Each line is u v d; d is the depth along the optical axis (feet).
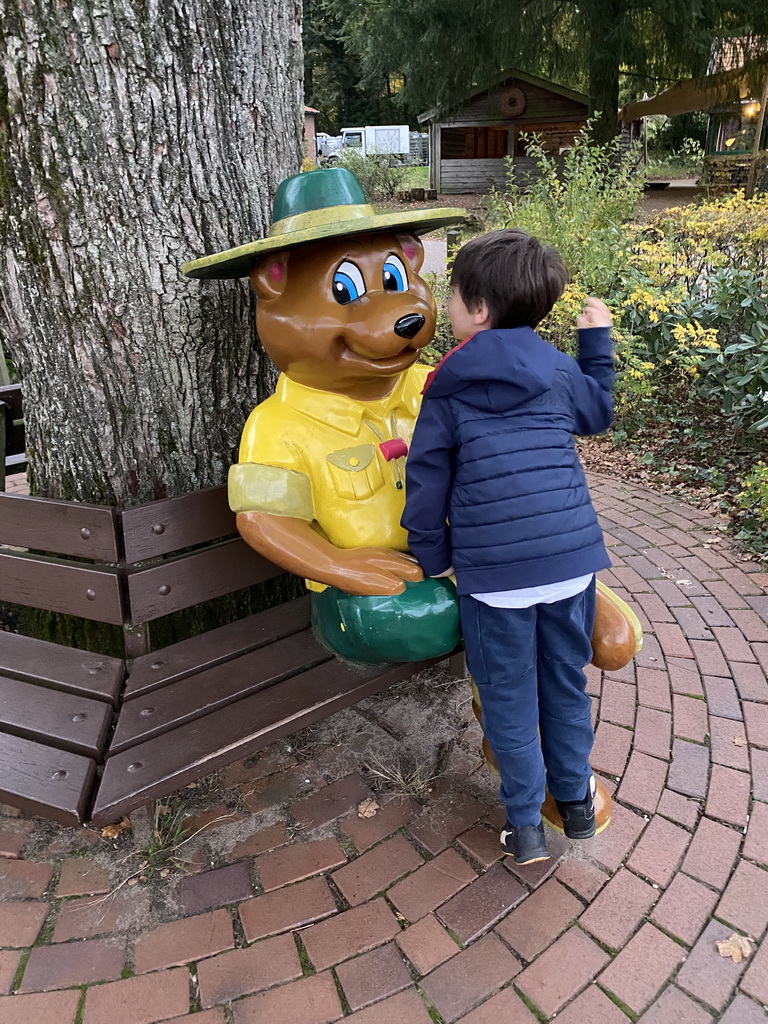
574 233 20.40
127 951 6.09
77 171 6.84
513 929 6.18
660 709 8.63
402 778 7.73
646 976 5.81
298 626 7.93
